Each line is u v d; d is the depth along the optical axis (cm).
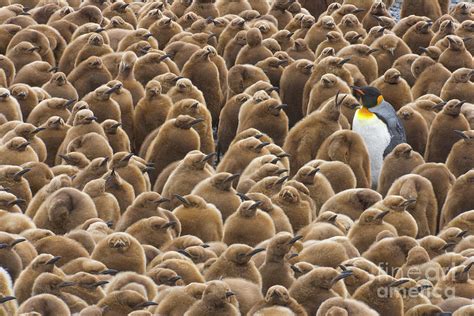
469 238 1683
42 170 1891
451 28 2680
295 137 2116
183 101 2159
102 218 1767
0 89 2183
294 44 2573
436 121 2191
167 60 2434
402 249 1627
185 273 1509
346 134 2058
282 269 1529
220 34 2711
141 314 1319
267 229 1689
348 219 1780
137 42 2541
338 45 2595
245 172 1928
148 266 1577
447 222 1886
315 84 2327
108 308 1388
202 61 2416
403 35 2758
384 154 2181
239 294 1445
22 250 1542
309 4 3153
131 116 2259
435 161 2203
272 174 1889
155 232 1670
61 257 1542
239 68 2398
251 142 1986
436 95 2450
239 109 2253
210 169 1950
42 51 2553
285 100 2430
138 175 1922
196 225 1728
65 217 1705
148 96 2239
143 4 3206
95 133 2008
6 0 3097
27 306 1371
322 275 1442
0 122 2144
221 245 1667
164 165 2073
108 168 1902
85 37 2538
